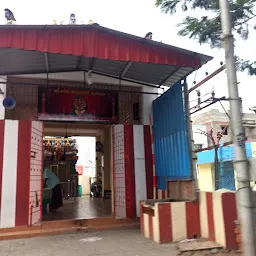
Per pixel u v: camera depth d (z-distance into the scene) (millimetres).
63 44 5742
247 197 3105
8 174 6922
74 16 7520
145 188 8016
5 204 6805
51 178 9008
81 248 5574
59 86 8141
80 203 11148
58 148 14289
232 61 3408
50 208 8883
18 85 7887
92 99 8398
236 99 3320
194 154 6477
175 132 7059
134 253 5164
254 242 3029
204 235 5926
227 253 4938
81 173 22078
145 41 6094
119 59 5961
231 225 5199
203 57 6352
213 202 5590
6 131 7082
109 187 12844
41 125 7520
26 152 7113
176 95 7078
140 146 8211
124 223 7535
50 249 5574
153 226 6074
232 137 3316
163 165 7656
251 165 3168
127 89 8703
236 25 6219
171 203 5984
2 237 6488
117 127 8281
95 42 5883
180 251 5117
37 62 7270
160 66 7207
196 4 6238
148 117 8523
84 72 8289
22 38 5555
